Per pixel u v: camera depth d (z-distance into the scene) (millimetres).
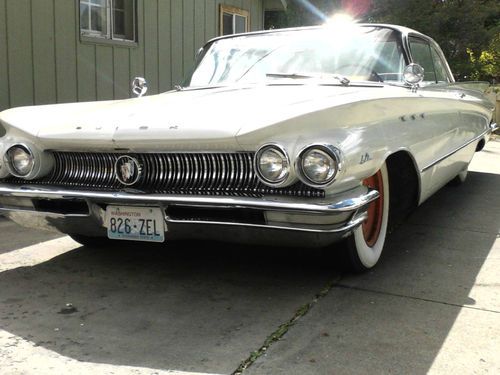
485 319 3057
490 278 3684
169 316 3117
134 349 2736
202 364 2586
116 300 3350
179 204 2984
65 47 7301
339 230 2865
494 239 4594
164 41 9047
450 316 3092
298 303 3273
